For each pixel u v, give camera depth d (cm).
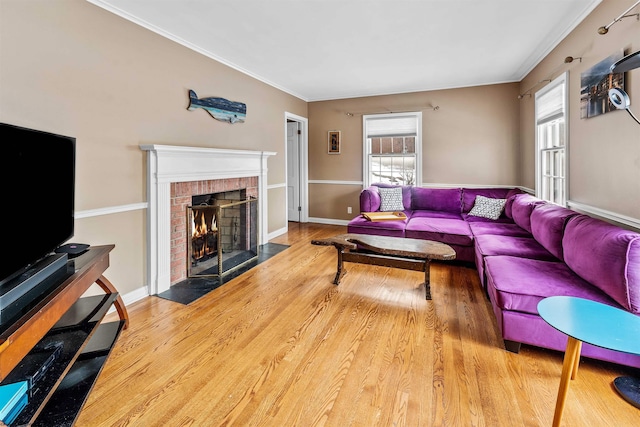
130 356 188
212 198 363
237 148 396
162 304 260
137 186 267
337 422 139
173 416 142
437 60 379
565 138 301
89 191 229
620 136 219
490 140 486
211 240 369
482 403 149
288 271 343
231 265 354
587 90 261
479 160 494
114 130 246
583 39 268
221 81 364
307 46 331
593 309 149
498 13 265
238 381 166
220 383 164
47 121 203
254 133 432
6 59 183
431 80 466
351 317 237
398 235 387
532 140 410
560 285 190
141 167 270
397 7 253
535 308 183
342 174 591
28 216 145
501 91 474
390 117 544
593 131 255
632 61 138
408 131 536
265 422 139
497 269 221
